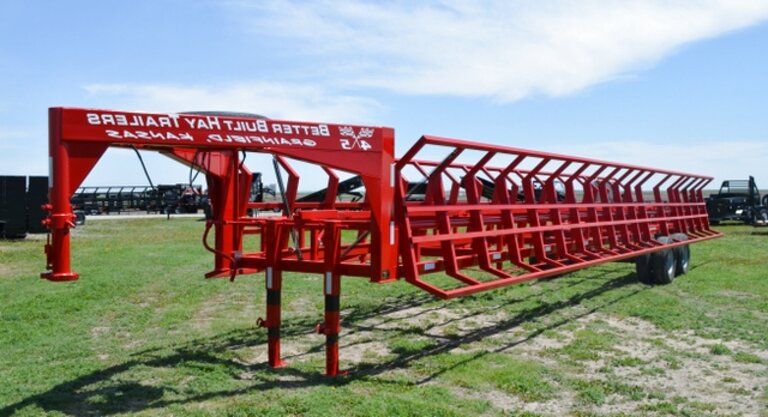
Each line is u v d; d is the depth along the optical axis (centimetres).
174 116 488
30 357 645
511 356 662
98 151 464
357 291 1049
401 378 577
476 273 1257
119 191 3941
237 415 475
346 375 581
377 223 543
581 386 562
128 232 2403
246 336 741
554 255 933
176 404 503
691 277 1208
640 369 615
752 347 699
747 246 1828
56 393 530
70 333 749
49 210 453
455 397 528
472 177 666
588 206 880
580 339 730
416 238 566
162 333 755
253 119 517
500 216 775
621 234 1003
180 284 1107
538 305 934
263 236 696
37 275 1223
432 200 678
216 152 623
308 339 729
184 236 2202
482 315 870
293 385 552
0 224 2119
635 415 493
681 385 569
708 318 834
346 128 546
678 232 1285
